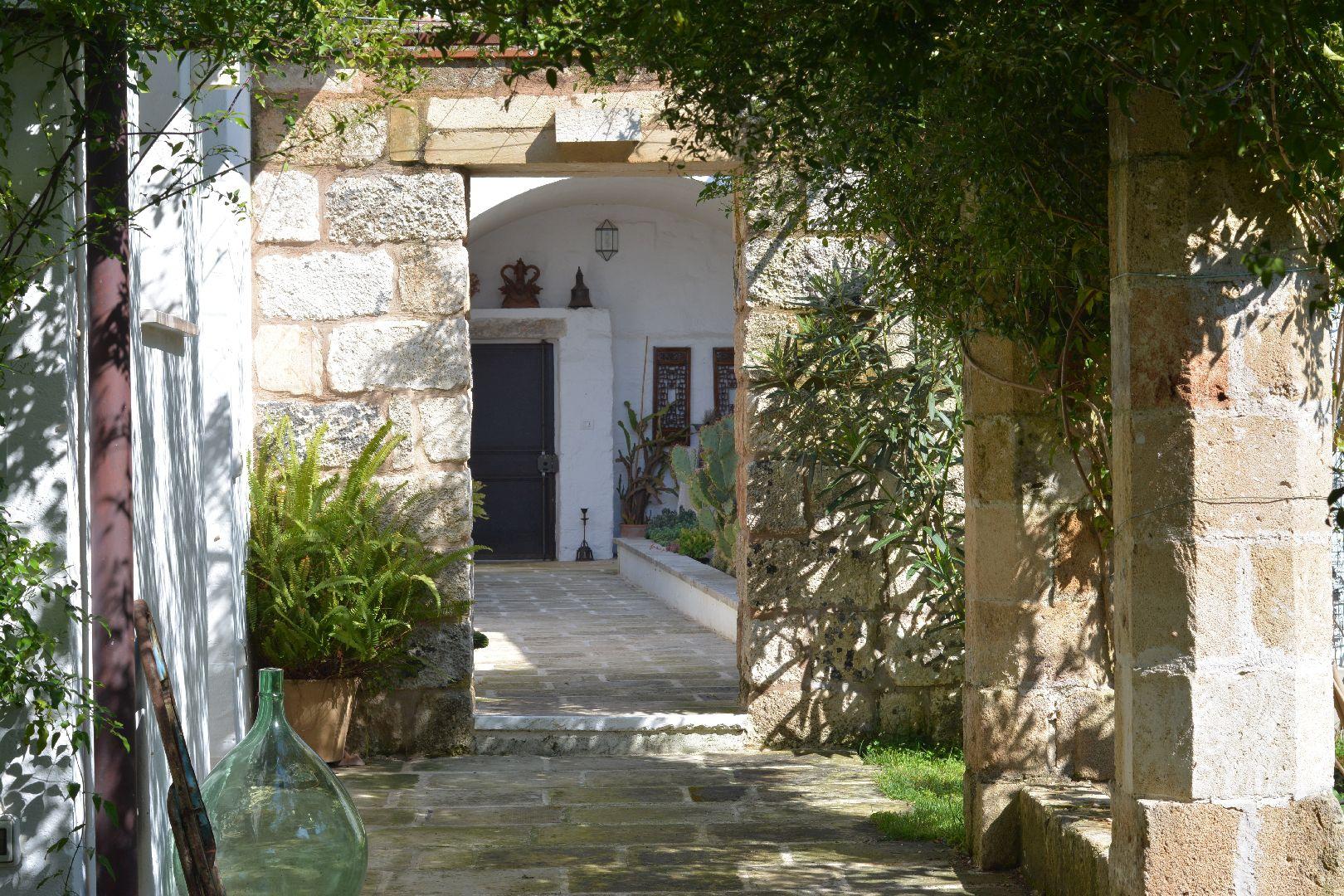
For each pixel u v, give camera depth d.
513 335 15.55
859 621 6.34
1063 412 3.96
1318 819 3.15
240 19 3.12
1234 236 3.08
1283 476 3.12
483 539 15.76
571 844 4.77
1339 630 5.63
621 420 15.98
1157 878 3.14
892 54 2.71
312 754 3.41
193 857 2.88
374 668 6.11
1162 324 3.10
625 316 15.90
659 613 11.09
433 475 6.26
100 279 3.19
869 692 6.35
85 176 3.07
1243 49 2.33
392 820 5.09
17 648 2.73
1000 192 3.60
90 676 3.09
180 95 4.17
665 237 15.91
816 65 3.07
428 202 6.25
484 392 15.79
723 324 15.96
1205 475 3.09
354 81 6.23
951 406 6.21
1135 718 3.18
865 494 6.34
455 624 6.24
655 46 3.23
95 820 3.17
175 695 4.04
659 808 5.27
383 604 6.05
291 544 5.82
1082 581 4.46
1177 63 2.47
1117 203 3.18
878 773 5.84
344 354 6.24
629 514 15.77
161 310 3.94
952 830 4.80
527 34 2.91
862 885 4.28
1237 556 3.11
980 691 4.48
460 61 6.22
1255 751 3.13
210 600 5.28
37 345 3.01
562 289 15.80
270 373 6.23
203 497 5.01
